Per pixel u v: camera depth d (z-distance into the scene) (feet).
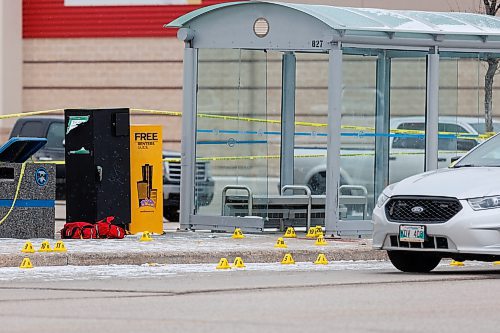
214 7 119.55
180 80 207.62
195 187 122.72
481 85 123.34
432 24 118.21
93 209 111.96
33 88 214.69
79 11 212.43
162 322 63.10
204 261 98.73
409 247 89.20
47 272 89.10
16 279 84.43
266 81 123.75
